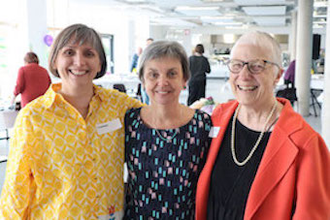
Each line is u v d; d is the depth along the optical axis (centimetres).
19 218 146
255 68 140
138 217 163
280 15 1627
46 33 898
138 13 1480
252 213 134
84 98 158
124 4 1191
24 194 146
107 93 170
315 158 129
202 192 154
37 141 146
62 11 1106
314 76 1048
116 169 163
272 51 140
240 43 144
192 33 2439
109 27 1583
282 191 132
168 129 161
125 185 174
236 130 154
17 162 143
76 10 1334
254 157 143
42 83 581
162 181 159
